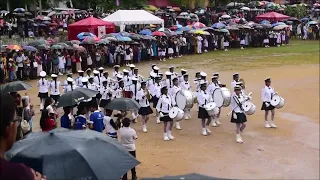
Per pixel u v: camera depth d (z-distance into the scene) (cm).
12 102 373
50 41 3812
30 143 626
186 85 2159
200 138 1784
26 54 3133
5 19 5025
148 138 1792
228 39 4781
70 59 3353
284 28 5088
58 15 5606
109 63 3678
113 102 1473
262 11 6794
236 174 1402
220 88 1864
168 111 1725
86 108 1511
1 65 2919
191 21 5625
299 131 1866
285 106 2306
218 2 7169
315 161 1512
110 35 3838
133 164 625
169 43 4141
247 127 1933
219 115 2062
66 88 2059
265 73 3272
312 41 5481
